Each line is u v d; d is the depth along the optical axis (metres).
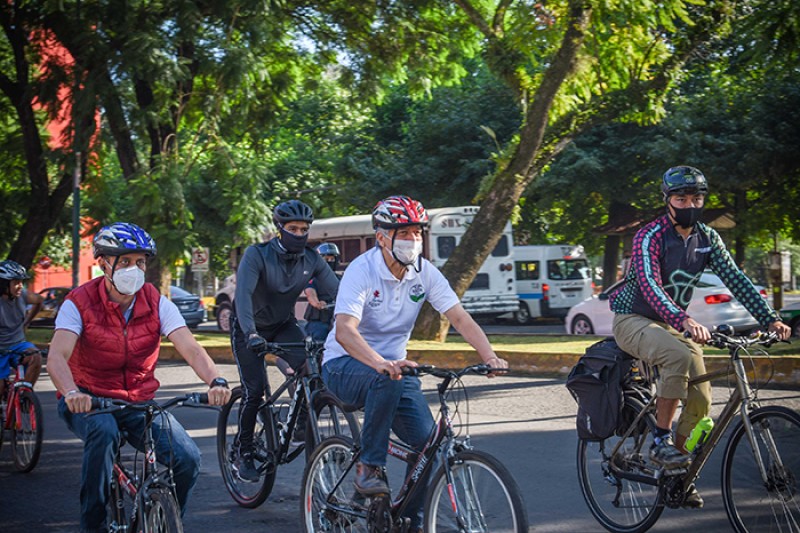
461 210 22.52
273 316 5.93
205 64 16.59
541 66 16.78
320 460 4.53
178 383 12.34
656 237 4.55
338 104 35.91
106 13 16.03
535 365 12.26
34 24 17.91
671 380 4.39
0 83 21.64
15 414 7.06
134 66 15.48
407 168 29.83
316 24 19.55
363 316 4.16
